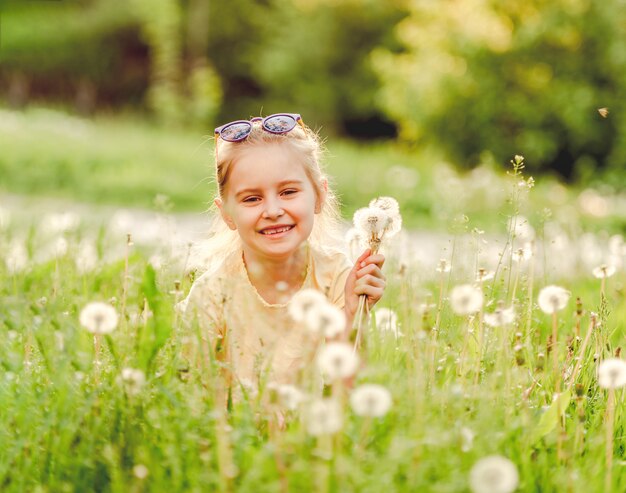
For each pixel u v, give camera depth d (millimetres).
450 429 1940
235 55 29328
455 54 16969
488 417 1912
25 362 2215
